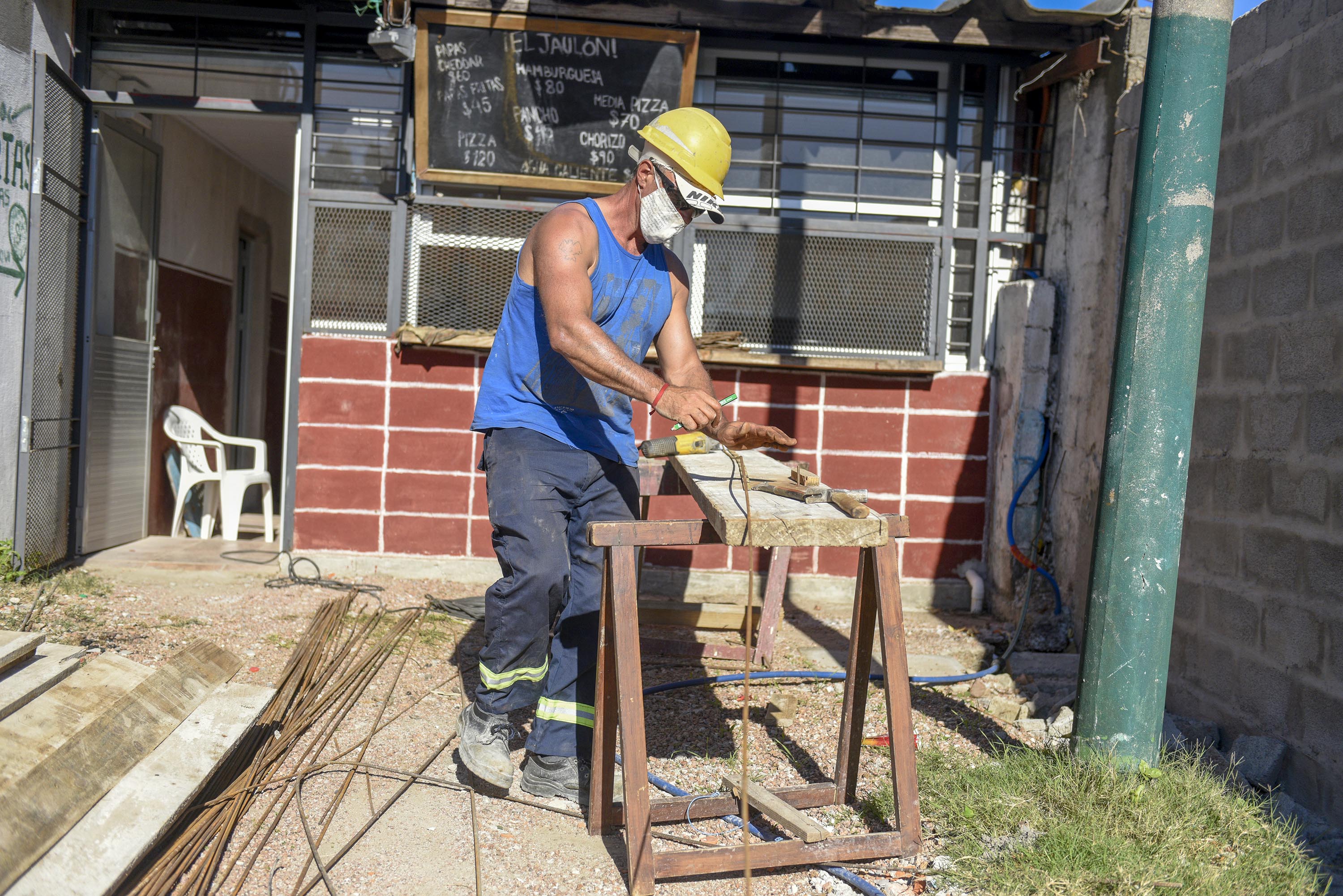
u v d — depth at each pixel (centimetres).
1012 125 597
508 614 283
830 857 252
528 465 286
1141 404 311
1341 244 321
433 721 356
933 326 598
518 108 564
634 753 241
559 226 273
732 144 598
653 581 594
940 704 410
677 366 315
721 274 595
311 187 581
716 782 319
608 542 246
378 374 582
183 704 300
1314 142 339
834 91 598
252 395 948
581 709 299
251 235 916
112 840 227
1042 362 559
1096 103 536
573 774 299
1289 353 346
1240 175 386
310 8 573
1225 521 382
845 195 601
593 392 293
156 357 700
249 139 791
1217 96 306
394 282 579
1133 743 312
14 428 507
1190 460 409
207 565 580
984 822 282
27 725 250
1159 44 311
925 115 602
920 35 550
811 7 550
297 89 584
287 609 498
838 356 599
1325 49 336
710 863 244
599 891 246
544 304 265
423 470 586
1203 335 406
